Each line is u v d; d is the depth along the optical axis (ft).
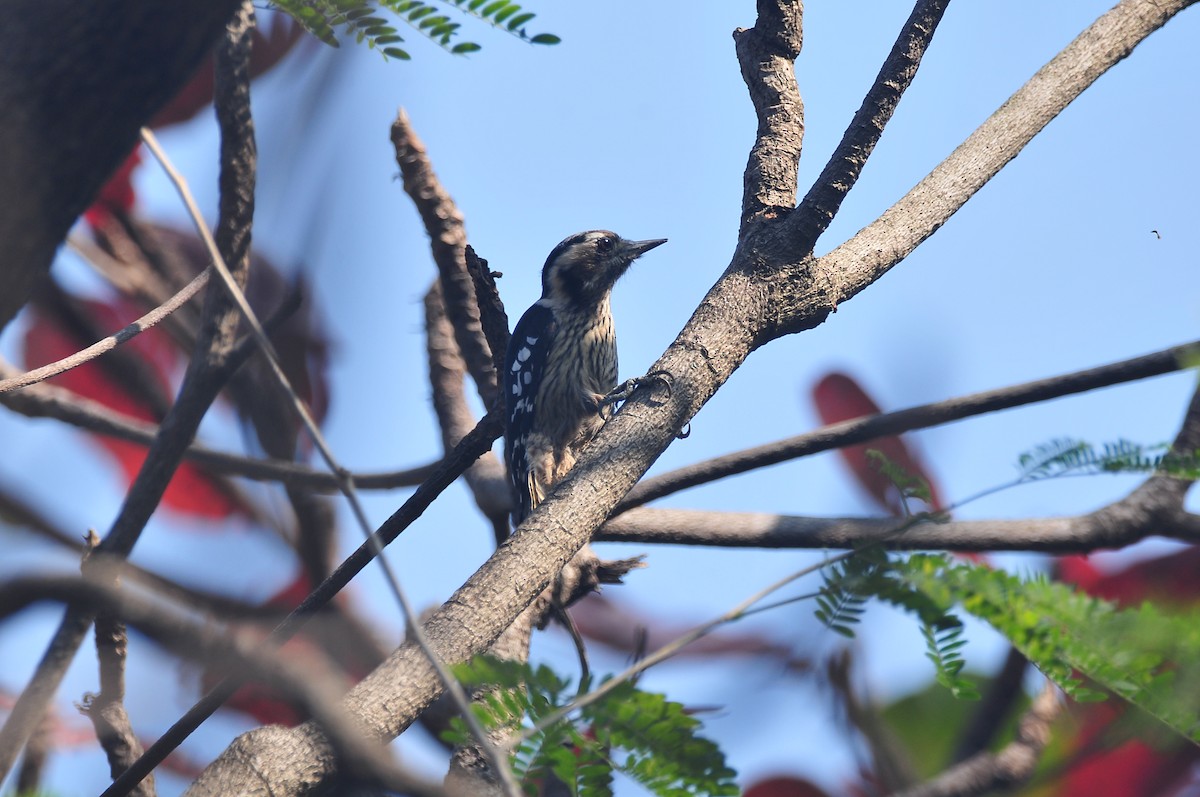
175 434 24.44
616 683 12.78
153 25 11.07
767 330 21.63
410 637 16.66
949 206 24.02
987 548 25.54
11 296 11.06
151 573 17.67
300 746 15.24
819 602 13.56
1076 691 12.39
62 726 23.53
